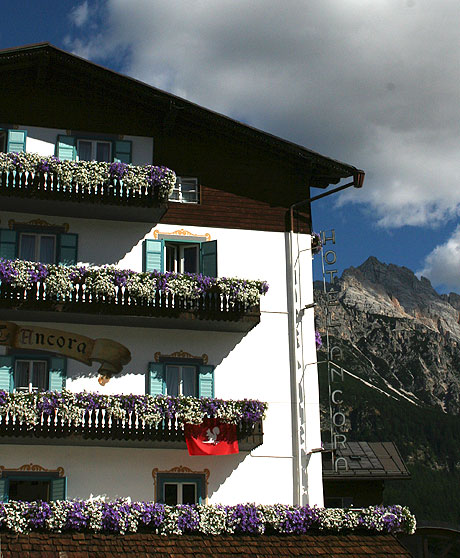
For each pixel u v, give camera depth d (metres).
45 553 22.64
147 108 30.91
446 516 170.62
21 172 28.02
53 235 29.27
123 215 29.53
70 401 26.17
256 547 24.92
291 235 31.12
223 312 28.53
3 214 28.89
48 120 29.86
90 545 23.41
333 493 34.66
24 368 27.58
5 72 29.70
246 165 31.59
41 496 26.66
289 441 28.98
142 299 28.06
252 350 29.67
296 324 30.12
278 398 29.36
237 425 27.69
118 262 29.44
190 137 31.30
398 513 26.86
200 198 30.81
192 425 27.12
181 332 29.25
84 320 28.06
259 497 28.16
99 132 30.30
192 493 27.72
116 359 28.27
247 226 30.94
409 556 25.42
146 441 26.89
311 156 31.39
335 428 32.44
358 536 26.27
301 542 25.55
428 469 189.50
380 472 34.53
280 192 31.64
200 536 24.91
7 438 25.98
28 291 27.33
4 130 29.34
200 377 28.78
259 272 30.56
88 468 26.97
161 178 28.95
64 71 29.91
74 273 27.59
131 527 24.22
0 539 22.80
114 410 26.44
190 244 30.42
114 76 29.66
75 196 28.28
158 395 27.12
